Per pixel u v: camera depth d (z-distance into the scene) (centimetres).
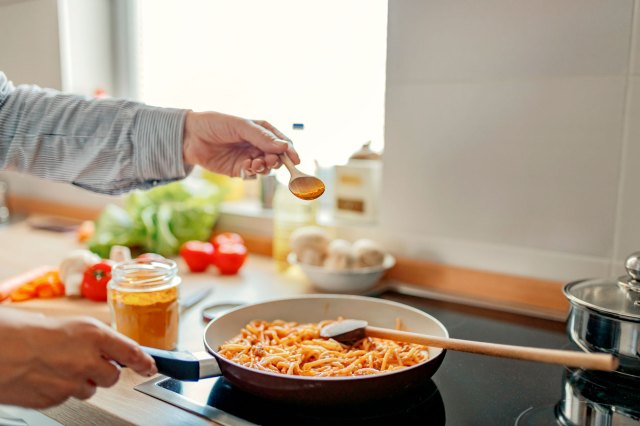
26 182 203
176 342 90
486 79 107
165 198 150
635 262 74
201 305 110
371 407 70
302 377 63
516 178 107
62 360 56
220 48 154
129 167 101
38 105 103
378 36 124
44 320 57
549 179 104
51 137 102
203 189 155
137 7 172
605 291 78
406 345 82
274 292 118
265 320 92
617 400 74
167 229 145
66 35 164
